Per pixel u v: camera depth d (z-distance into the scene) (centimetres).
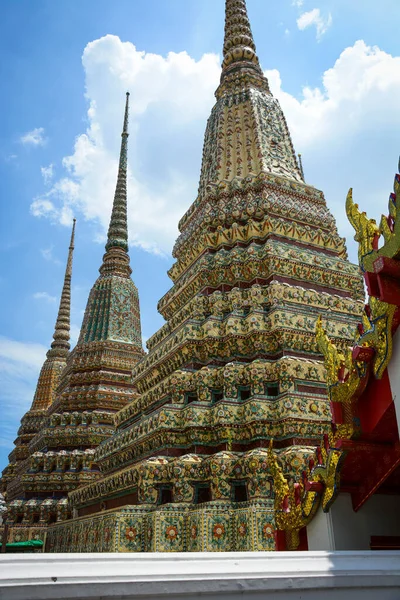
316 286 2091
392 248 589
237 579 452
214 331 1897
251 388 1716
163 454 1661
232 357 1850
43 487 3052
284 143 2691
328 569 496
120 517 1445
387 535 777
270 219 2162
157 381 2211
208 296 2070
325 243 2278
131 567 429
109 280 4078
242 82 3009
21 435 5025
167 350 2073
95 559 423
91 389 3434
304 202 2392
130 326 3912
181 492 1502
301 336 1822
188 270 2353
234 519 1396
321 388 1723
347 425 717
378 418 685
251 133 2633
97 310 3950
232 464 1514
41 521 2892
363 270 639
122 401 3431
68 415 3344
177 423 1703
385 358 638
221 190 2381
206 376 1772
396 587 522
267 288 1958
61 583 396
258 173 2427
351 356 695
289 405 1589
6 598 379
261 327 1845
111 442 2159
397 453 720
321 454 778
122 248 4400
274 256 2019
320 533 771
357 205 666
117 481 1780
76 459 3098
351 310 2042
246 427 1633
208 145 2834
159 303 2533
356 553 532
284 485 872
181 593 428
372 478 750
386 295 599
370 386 703
